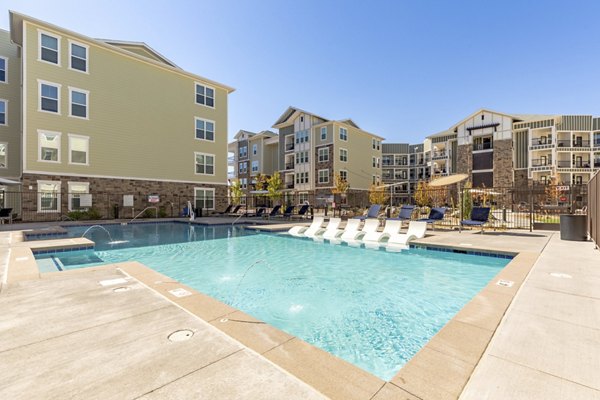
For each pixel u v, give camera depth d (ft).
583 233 27.30
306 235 36.96
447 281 18.84
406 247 29.40
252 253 28.07
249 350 7.64
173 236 39.34
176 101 71.92
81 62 57.93
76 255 26.45
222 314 10.02
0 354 7.43
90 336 8.40
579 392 5.93
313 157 112.57
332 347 10.54
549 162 101.96
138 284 13.51
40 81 53.21
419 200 86.74
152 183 67.46
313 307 14.47
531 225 37.58
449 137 122.72
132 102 64.64
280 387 6.11
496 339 8.20
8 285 13.35
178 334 8.54
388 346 10.61
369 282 18.72
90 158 58.75
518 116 106.83
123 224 52.42
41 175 53.16
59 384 6.22
